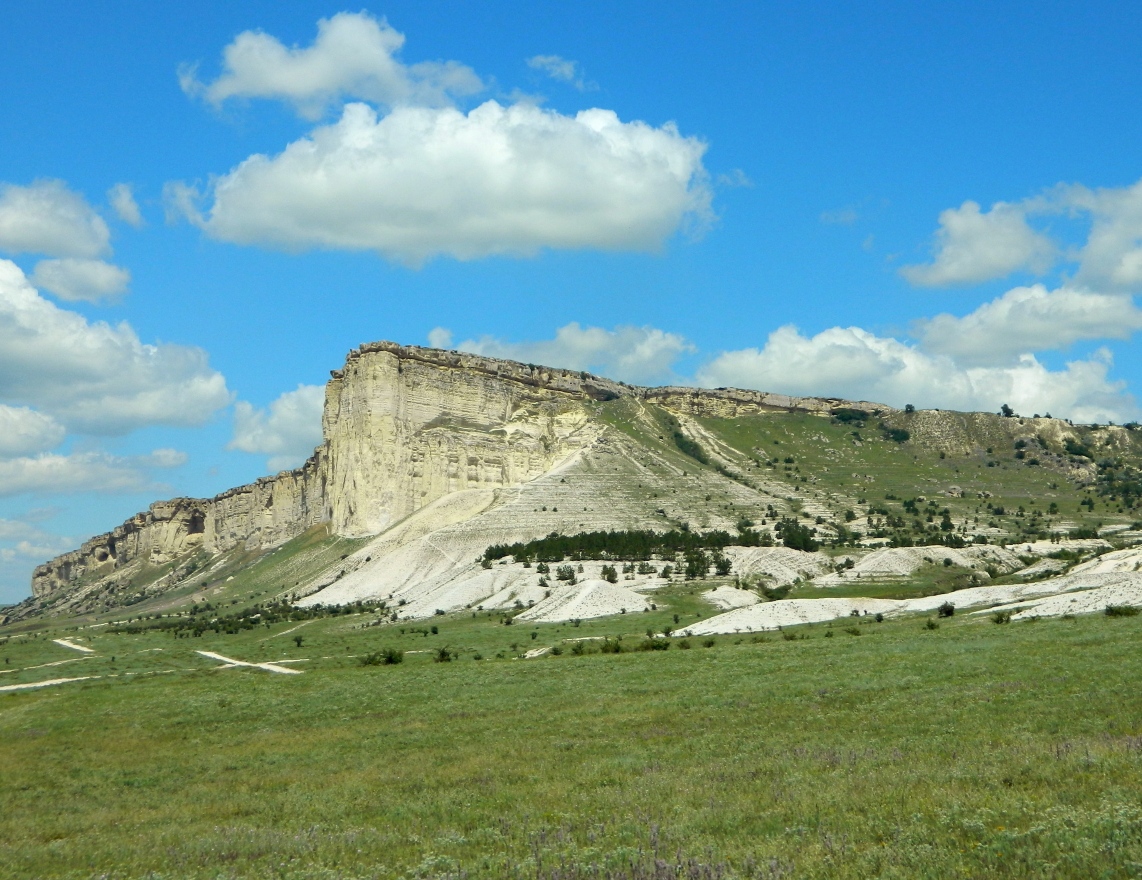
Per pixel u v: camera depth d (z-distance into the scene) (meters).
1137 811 22.27
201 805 39.00
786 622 127.56
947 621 102.56
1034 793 25.84
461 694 68.75
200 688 86.19
